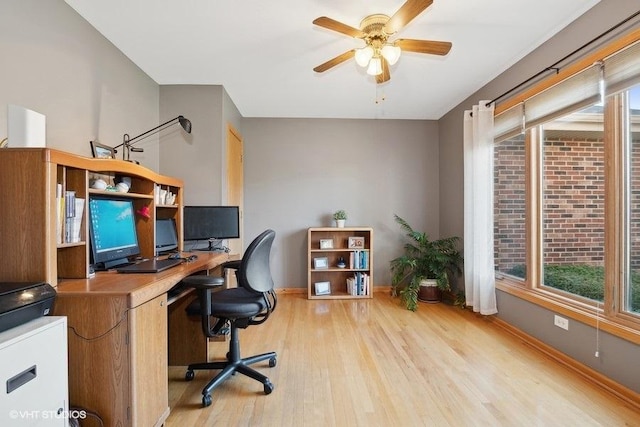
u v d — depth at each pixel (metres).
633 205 1.79
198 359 2.17
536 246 2.55
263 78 2.91
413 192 4.23
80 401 1.23
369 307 3.51
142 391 1.29
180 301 2.17
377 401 1.74
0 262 1.22
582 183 2.14
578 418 1.58
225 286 2.73
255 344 2.50
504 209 2.94
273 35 2.19
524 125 2.53
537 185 2.54
